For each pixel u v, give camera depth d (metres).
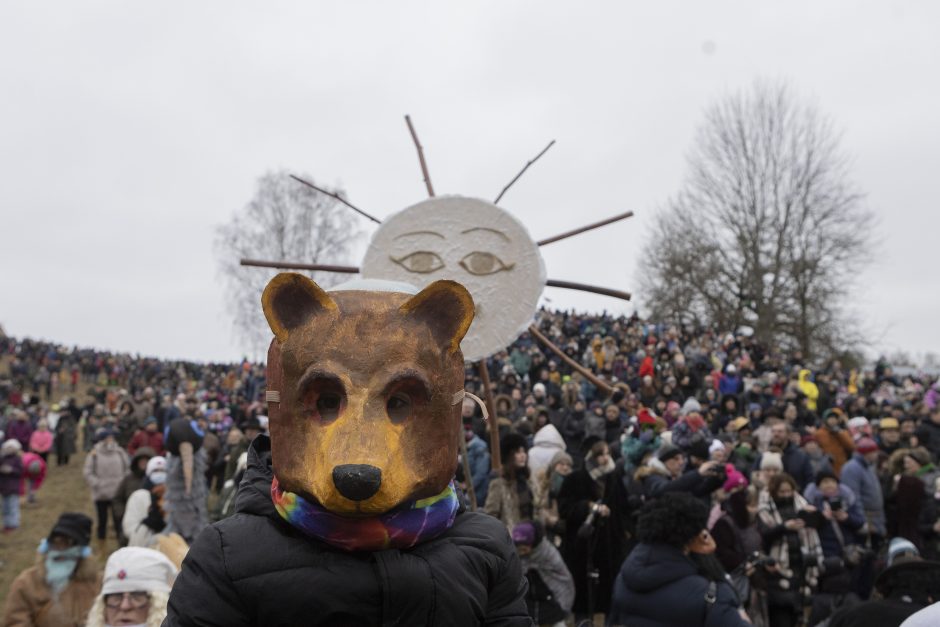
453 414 1.74
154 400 16.56
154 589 3.42
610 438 8.90
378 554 1.65
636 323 27.55
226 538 1.66
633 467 6.58
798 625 6.20
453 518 1.77
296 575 1.61
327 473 1.56
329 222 40.06
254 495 1.74
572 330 24.81
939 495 6.83
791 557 5.73
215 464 11.23
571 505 5.94
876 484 7.30
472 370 16.72
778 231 34.16
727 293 34.78
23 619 3.85
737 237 34.62
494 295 3.42
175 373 34.19
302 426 1.67
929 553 6.71
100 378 36.62
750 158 34.41
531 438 8.73
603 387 3.91
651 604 3.54
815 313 33.25
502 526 1.90
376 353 1.67
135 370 36.62
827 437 9.15
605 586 5.86
